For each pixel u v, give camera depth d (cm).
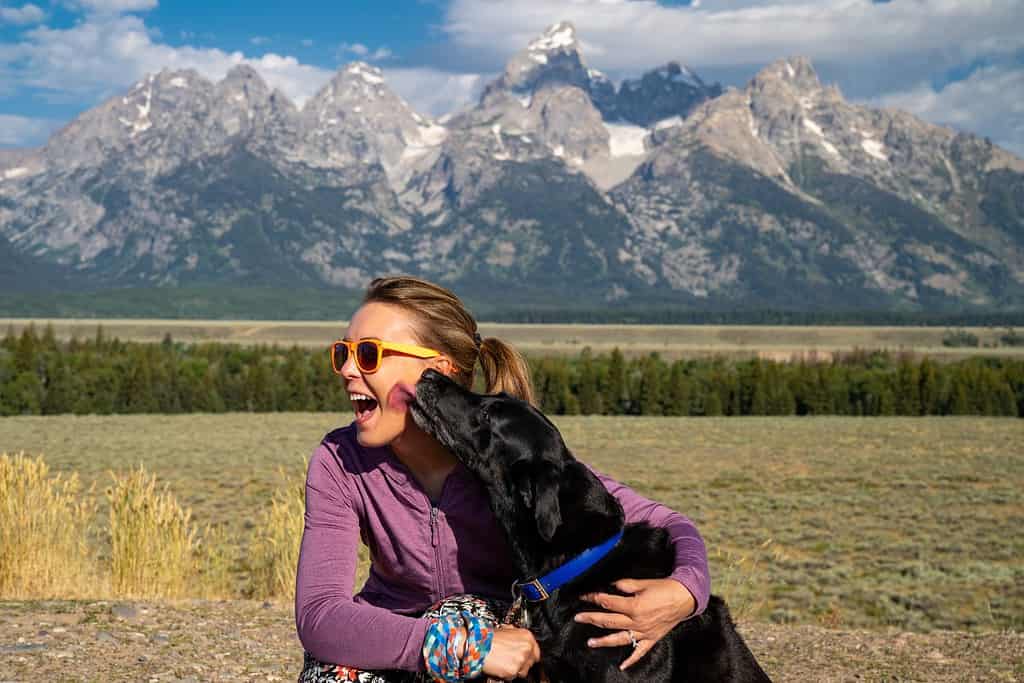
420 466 356
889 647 774
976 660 723
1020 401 9544
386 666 326
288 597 940
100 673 586
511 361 381
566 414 9506
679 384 9500
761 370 9719
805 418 8631
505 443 341
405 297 352
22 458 933
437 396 338
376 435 348
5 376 8925
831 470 4472
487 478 344
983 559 2441
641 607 329
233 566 1279
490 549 360
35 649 635
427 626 322
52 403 8681
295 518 1001
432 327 354
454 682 325
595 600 340
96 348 11512
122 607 786
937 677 666
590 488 349
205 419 7544
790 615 1595
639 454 5194
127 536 938
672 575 341
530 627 354
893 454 5225
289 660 652
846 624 1612
